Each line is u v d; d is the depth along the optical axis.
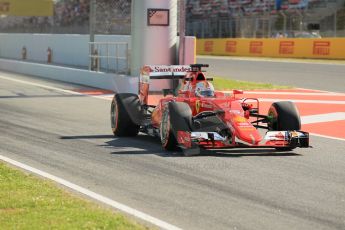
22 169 24.12
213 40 126.81
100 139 31.88
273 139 26.81
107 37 71.31
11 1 98.06
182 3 55.22
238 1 132.38
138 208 18.58
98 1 72.62
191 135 26.69
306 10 112.19
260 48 114.81
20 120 39.09
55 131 34.62
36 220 16.42
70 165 25.06
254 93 57.84
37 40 93.12
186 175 23.16
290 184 21.92
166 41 56.09
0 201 18.38
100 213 17.31
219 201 19.47
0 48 107.06
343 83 67.44
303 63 94.31
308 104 49.78
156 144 30.31
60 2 93.81
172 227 16.58
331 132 36.12
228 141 26.69
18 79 71.88
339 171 24.42
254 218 17.61
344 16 104.94
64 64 83.06
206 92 29.22
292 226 16.89
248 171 23.97
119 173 23.53
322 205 19.11
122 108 32.03
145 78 33.38
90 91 58.75
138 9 55.72
